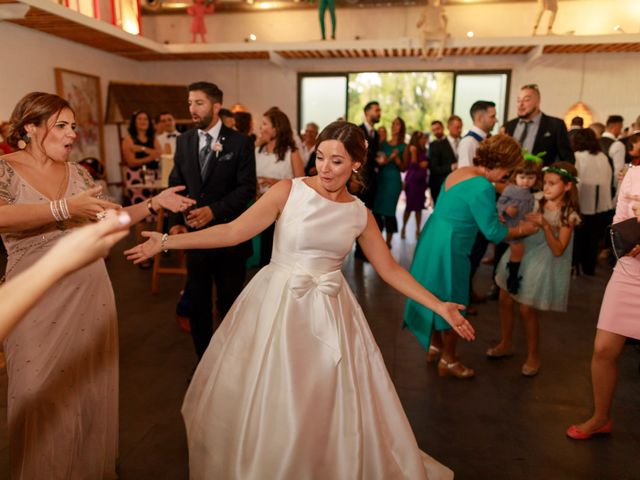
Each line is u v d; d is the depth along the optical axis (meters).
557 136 4.20
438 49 8.01
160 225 4.61
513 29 8.70
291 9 9.35
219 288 2.81
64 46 7.42
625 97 8.42
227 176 2.70
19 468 1.70
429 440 2.34
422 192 6.84
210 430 1.58
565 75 8.58
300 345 1.56
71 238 0.63
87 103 7.96
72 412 1.75
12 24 6.42
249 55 9.02
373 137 5.73
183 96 8.59
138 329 3.61
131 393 2.71
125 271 5.12
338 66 9.40
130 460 2.15
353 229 1.69
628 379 3.01
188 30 9.80
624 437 2.39
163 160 4.59
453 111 9.23
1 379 2.77
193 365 3.05
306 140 6.95
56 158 1.75
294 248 1.66
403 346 3.41
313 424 1.48
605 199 5.04
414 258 2.96
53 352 1.69
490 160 2.61
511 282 2.93
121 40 7.52
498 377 2.99
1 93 6.32
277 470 1.44
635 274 2.10
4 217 1.57
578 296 4.55
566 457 2.23
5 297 0.60
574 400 2.74
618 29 8.35
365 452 1.55
